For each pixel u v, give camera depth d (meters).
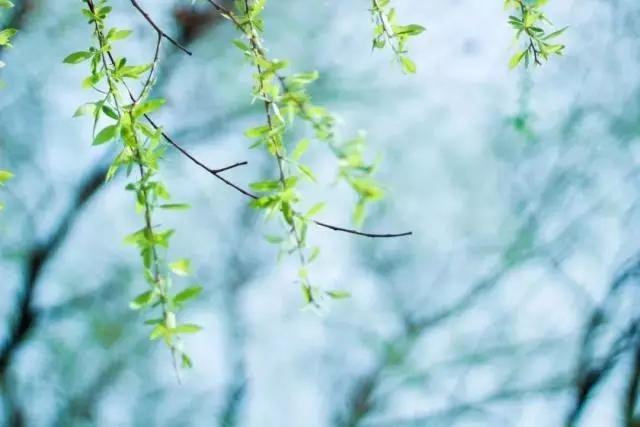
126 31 2.08
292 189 2.19
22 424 8.00
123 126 2.03
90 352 8.51
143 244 2.18
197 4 6.06
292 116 2.23
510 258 9.09
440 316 9.83
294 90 2.26
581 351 8.20
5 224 7.09
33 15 6.12
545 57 2.29
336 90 7.79
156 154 2.08
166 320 2.18
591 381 7.96
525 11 2.28
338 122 2.36
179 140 7.55
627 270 8.10
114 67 2.04
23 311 7.07
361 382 10.02
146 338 8.59
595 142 8.00
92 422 8.68
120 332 8.36
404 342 9.80
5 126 7.13
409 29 2.27
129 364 8.73
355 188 2.44
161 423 9.36
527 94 4.56
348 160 2.42
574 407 8.09
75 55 2.02
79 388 8.62
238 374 9.90
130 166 2.07
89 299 8.30
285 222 2.28
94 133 1.97
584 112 7.61
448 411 9.56
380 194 2.45
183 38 6.29
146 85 2.05
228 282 9.77
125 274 8.41
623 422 7.60
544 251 8.98
